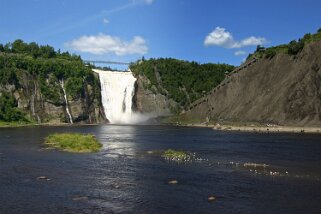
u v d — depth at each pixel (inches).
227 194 1369.3
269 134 3868.1
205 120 6525.6
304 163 1983.3
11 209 1227.2
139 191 1434.5
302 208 1195.9
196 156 2315.5
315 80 4475.9
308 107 4360.2
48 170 1873.8
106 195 1384.1
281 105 4667.8
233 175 1694.1
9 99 7047.2
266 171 1770.4
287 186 1467.8
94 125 7042.3
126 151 2603.3
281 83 5017.2
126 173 1776.6
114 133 4552.2
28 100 7337.6
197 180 1600.6
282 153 2390.5
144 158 2252.7
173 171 1811.0
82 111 7795.3
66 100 7696.9
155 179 1636.3
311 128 4052.7
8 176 1728.6
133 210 1210.0
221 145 2947.8
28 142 3297.2
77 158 2278.5
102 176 1712.6
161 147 2851.9
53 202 1300.4
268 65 5708.7
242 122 5103.3
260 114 4931.1
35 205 1268.5
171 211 1194.0
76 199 1332.4
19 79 7298.2
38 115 7401.6
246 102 5561.0
